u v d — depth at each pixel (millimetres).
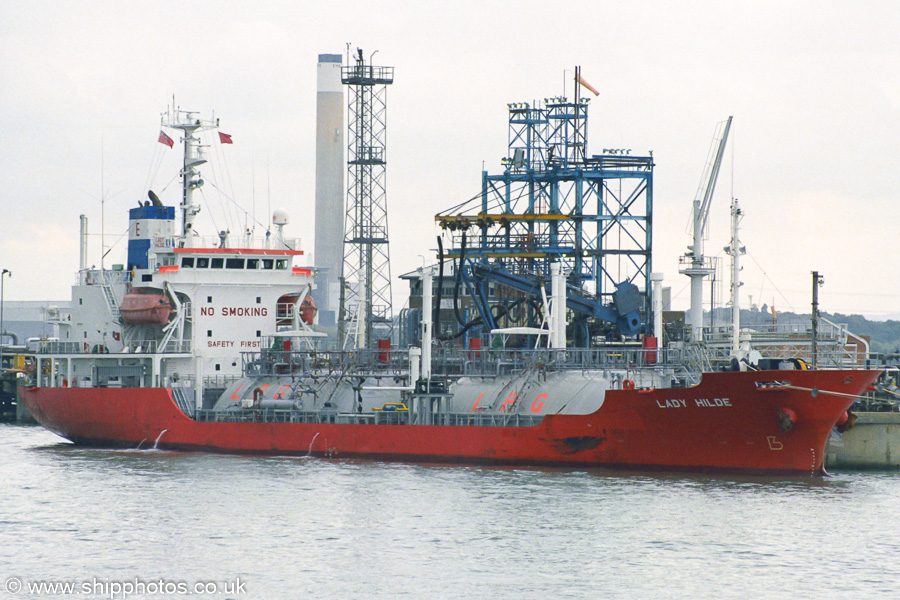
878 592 195500
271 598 193750
